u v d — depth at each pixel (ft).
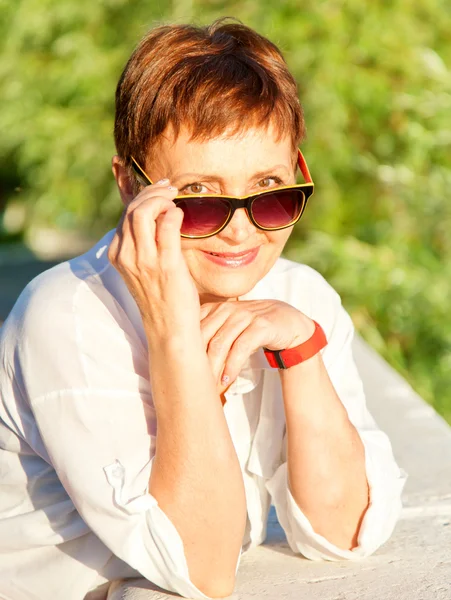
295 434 7.14
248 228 6.48
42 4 27.96
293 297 7.89
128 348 6.75
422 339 21.99
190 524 6.29
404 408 13.56
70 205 29.12
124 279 6.30
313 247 22.12
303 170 6.86
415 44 22.95
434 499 9.56
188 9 23.48
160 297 6.21
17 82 28.78
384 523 7.38
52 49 29.04
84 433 6.47
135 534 6.30
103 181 28.60
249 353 6.80
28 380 6.59
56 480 7.14
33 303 6.74
